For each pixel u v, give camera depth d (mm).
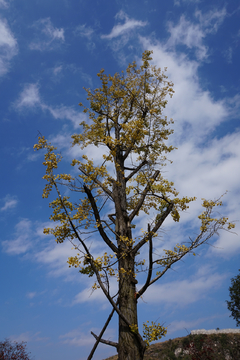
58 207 6547
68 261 5473
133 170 8680
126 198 7867
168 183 8008
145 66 9414
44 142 6355
